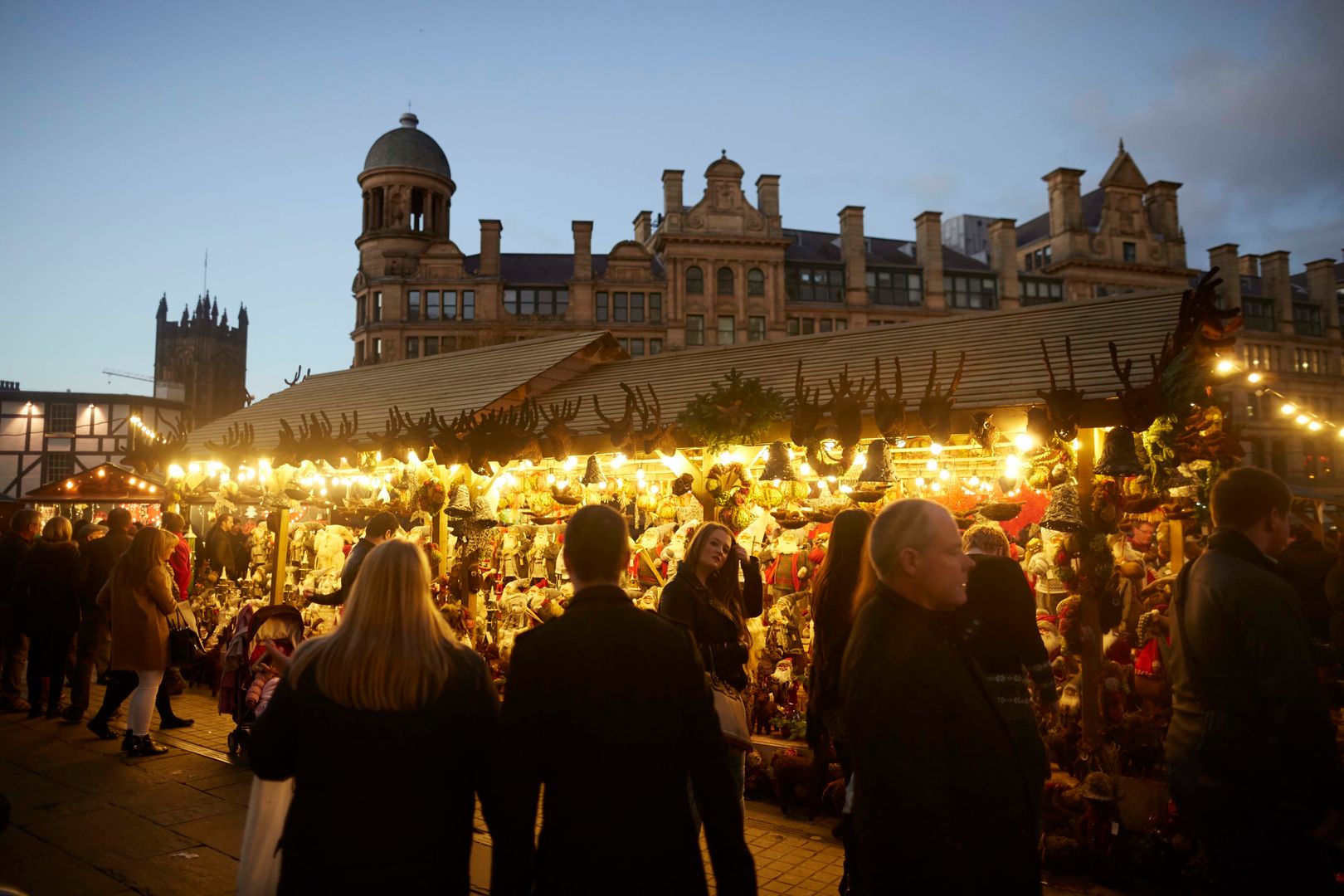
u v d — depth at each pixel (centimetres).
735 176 5812
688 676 285
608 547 293
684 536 820
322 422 1216
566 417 856
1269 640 297
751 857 279
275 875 377
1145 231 6438
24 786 653
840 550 420
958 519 715
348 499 1054
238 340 12425
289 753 281
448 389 1134
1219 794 307
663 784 271
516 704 272
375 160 6016
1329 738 291
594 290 5694
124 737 810
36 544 884
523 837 263
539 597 880
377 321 5694
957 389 674
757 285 5769
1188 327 502
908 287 6094
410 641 283
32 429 4941
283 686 284
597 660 274
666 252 5697
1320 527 1052
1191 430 568
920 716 248
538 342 1206
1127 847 490
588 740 267
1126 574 652
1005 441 659
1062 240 6331
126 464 1291
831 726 418
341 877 261
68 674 912
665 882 262
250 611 754
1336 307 6475
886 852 244
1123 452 525
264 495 1119
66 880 482
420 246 5900
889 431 634
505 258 6012
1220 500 334
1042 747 375
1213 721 311
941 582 268
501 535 981
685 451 813
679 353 1051
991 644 378
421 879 266
